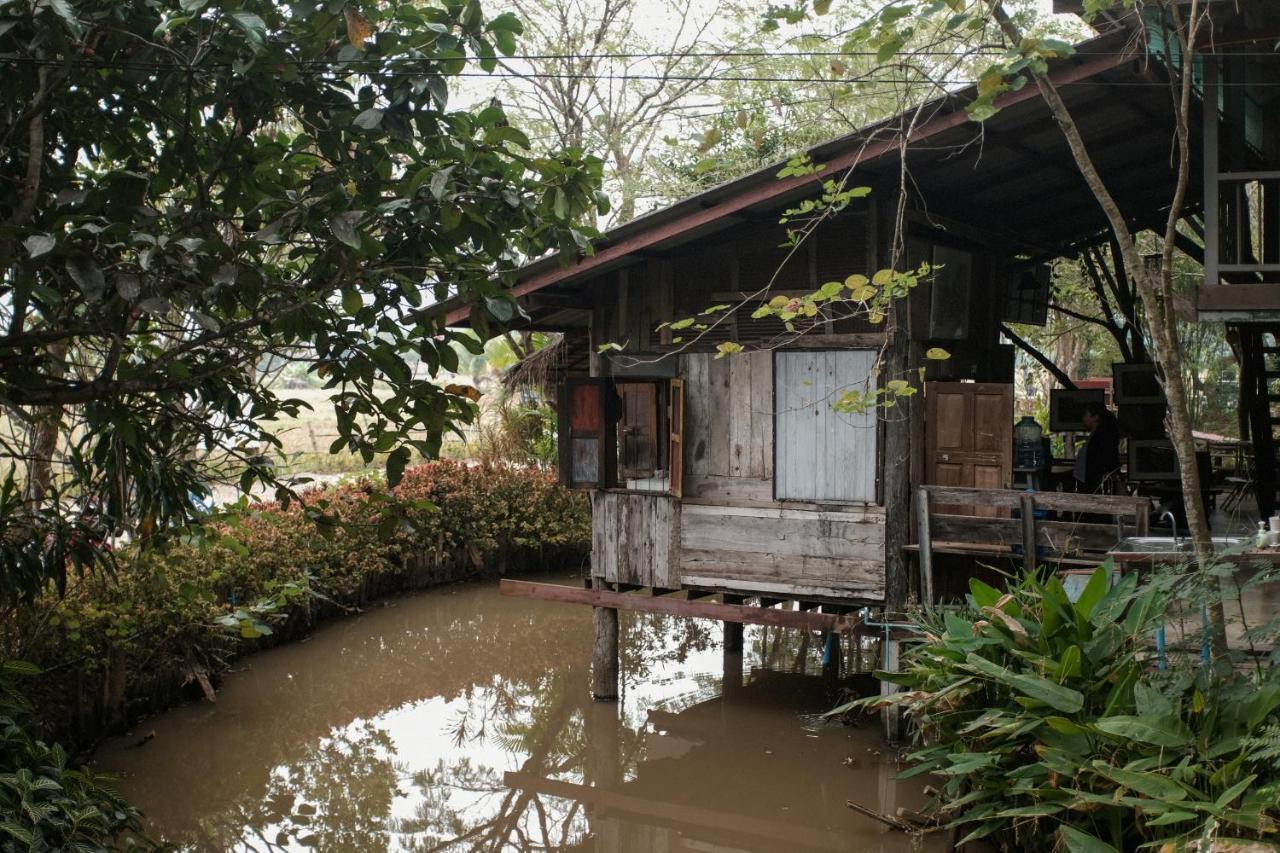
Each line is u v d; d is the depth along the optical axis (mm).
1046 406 17016
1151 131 8133
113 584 8047
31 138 4461
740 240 8648
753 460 8602
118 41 4516
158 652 8883
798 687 9805
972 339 9766
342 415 5152
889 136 6914
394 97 4559
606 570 9297
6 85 4430
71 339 5562
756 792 7359
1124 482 9484
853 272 8211
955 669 5738
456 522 13977
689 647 11508
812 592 8312
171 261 4156
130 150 5207
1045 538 7199
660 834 6887
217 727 8758
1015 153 8156
